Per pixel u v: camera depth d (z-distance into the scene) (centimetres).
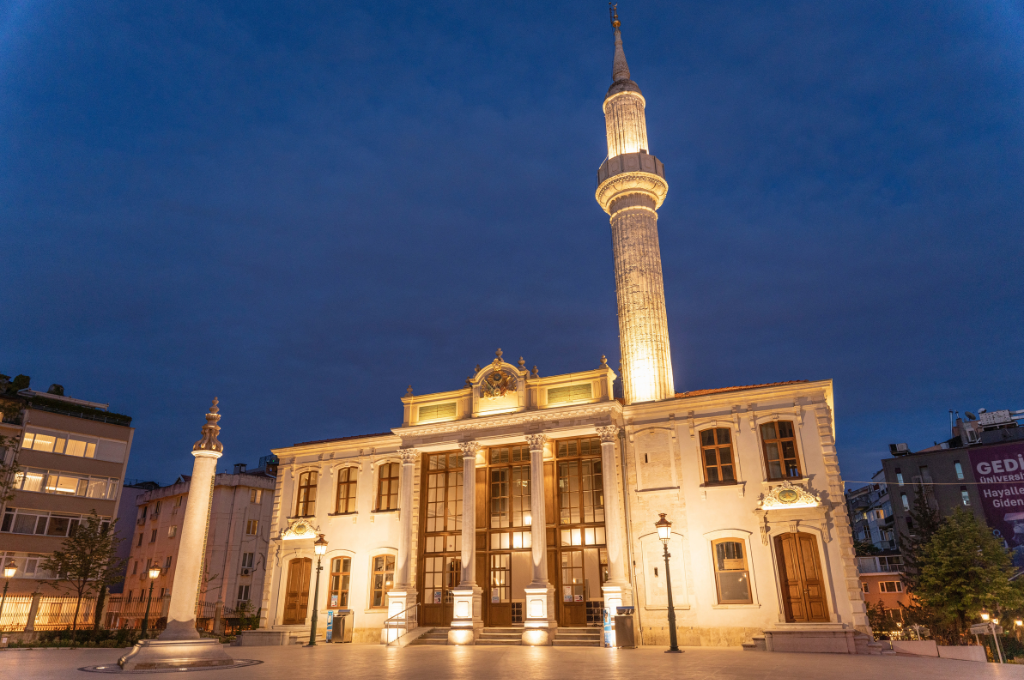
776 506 2398
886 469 6431
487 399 2988
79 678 1275
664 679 1254
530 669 1492
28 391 4528
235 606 4825
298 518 3269
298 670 1478
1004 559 3322
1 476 3816
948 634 3191
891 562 5500
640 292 3117
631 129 3516
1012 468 5788
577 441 2919
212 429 1753
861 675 1326
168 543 5231
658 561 2552
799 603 2330
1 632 3075
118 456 4628
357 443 3294
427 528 3041
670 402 2683
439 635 2727
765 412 2548
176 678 1292
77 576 3675
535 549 2630
